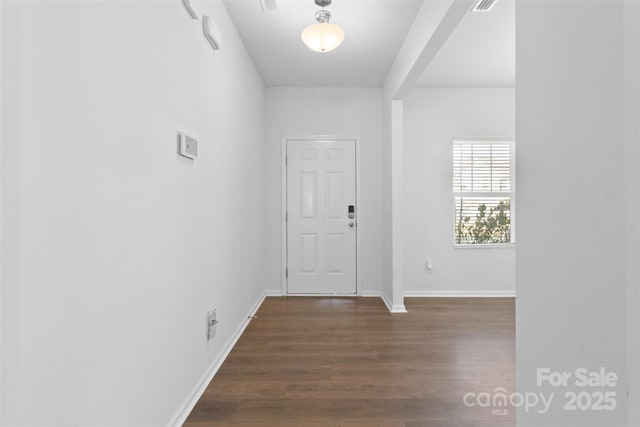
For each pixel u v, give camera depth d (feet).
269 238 14.43
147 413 4.57
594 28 2.97
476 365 7.61
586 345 3.10
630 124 2.62
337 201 14.46
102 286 3.62
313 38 8.36
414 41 9.32
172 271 5.36
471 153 14.62
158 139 4.88
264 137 14.38
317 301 13.43
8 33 2.54
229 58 8.84
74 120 3.20
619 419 2.76
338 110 14.43
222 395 6.35
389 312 11.89
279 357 8.04
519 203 4.12
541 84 3.69
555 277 3.51
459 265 14.40
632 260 2.63
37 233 2.79
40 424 2.83
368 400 6.16
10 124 2.56
